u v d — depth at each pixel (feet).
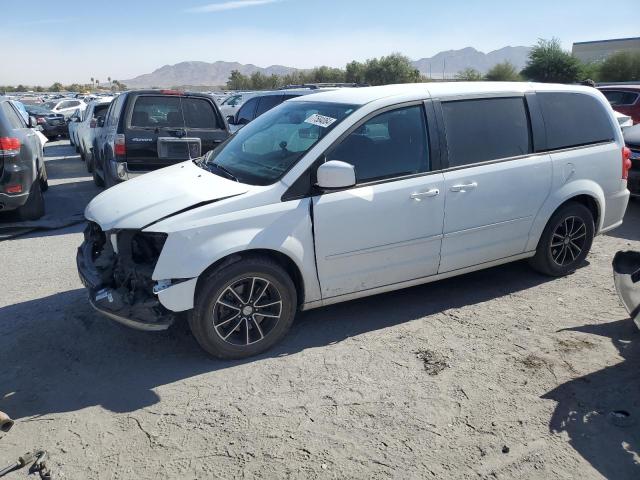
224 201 12.55
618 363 12.75
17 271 19.65
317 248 13.30
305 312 15.64
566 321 14.92
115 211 13.14
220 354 12.96
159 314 12.34
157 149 26.71
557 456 9.82
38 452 9.22
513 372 12.44
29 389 12.14
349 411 11.14
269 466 9.66
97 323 15.17
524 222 16.26
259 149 14.83
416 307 15.89
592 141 17.54
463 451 9.96
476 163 15.25
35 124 34.14
